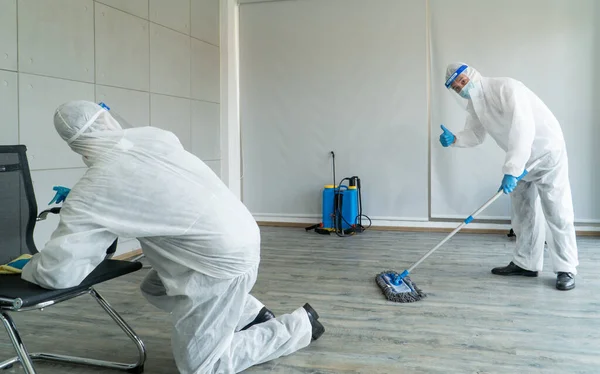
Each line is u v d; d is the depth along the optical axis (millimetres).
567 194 3137
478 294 3020
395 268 3678
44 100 3285
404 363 2070
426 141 5176
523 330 2432
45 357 2107
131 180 1620
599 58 4715
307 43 5449
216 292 1743
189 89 4867
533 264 3348
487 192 5039
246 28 5621
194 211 1657
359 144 5363
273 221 5676
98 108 1716
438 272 3537
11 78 3059
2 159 2098
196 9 4973
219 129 5453
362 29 5281
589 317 2602
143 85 4203
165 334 2410
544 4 4809
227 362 1822
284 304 2871
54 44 3344
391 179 5297
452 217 5156
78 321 2596
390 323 2541
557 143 3076
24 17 3125
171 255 1719
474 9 4973
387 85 5246
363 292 3090
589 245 4402
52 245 1565
